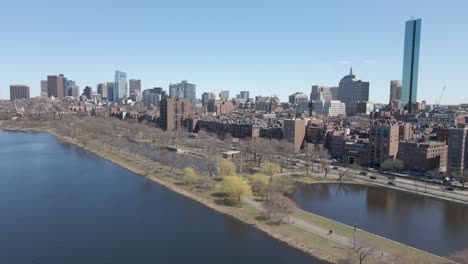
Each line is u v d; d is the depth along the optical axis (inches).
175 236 5910.4
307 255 5172.2
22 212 7052.2
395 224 6565.0
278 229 6077.8
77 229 6210.6
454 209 7519.7
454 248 5497.1
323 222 6427.2
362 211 7327.8
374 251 5073.8
